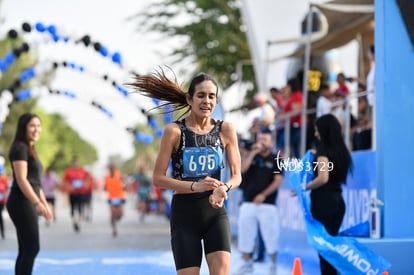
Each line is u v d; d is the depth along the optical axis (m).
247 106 26.81
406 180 15.66
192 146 9.93
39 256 22.27
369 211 15.67
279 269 19.48
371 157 16.66
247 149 22.98
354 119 21.31
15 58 32.25
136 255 22.86
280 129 24.33
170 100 10.52
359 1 21.97
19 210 13.41
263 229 20.16
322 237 13.91
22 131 13.59
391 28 15.84
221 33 48.34
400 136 15.72
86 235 33.00
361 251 13.95
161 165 9.91
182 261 9.59
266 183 20.11
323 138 14.39
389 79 15.76
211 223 9.83
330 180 14.32
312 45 25.81
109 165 32.78
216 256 9.64
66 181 36.16
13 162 13.45
